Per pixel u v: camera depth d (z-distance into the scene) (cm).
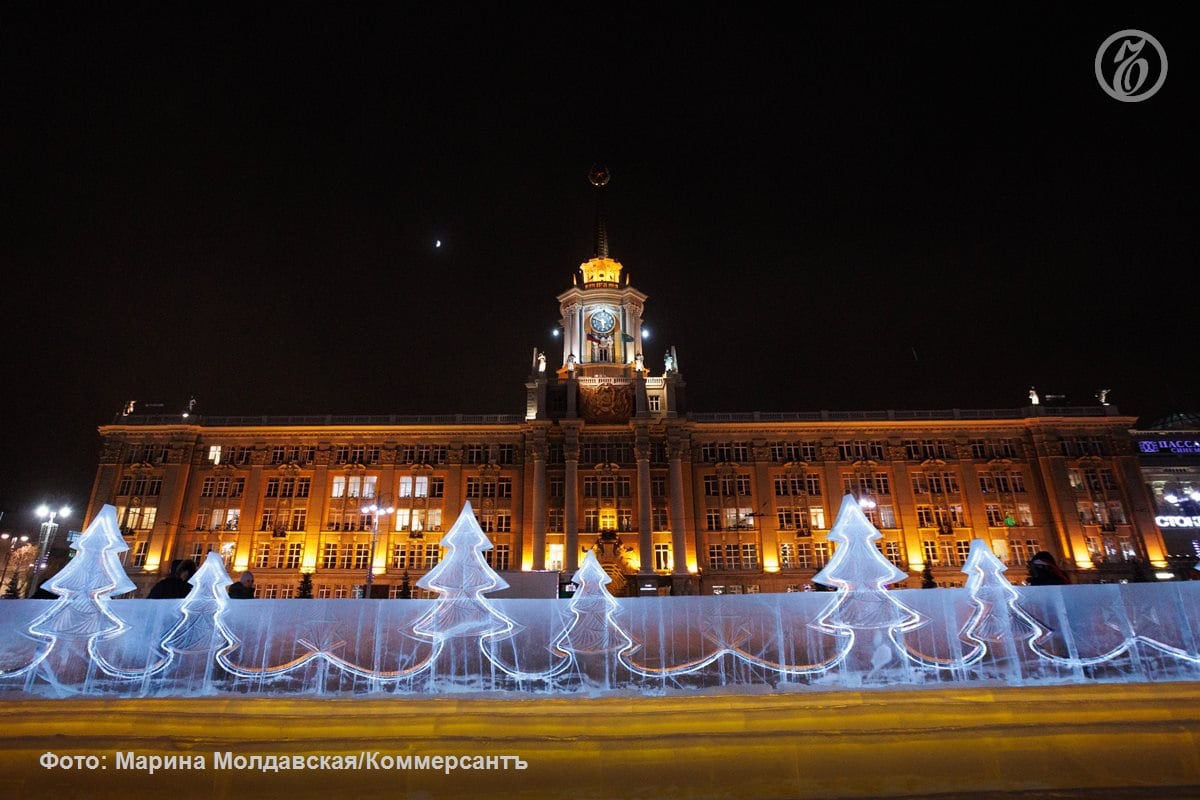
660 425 6950
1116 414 6862
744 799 693
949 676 883
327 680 866
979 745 721
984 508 6656
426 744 712
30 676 856
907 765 710
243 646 879
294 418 7081
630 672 881
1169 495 6819
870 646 892
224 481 6812
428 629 900
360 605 905
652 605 917
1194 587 908
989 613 909
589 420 7056
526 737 724
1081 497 6631
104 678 858
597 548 6319
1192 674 872
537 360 7269
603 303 7856
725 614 915
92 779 696
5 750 702
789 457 6912
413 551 6569
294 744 711
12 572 7356
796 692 801
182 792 696
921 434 6950
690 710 753
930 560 6488
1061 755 720
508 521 6688
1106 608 906
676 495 6631
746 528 6656
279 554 6544
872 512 6681
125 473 6744
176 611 895
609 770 704
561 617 915
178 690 845
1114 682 830
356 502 6725
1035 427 6831
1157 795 690
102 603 894
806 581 6444
